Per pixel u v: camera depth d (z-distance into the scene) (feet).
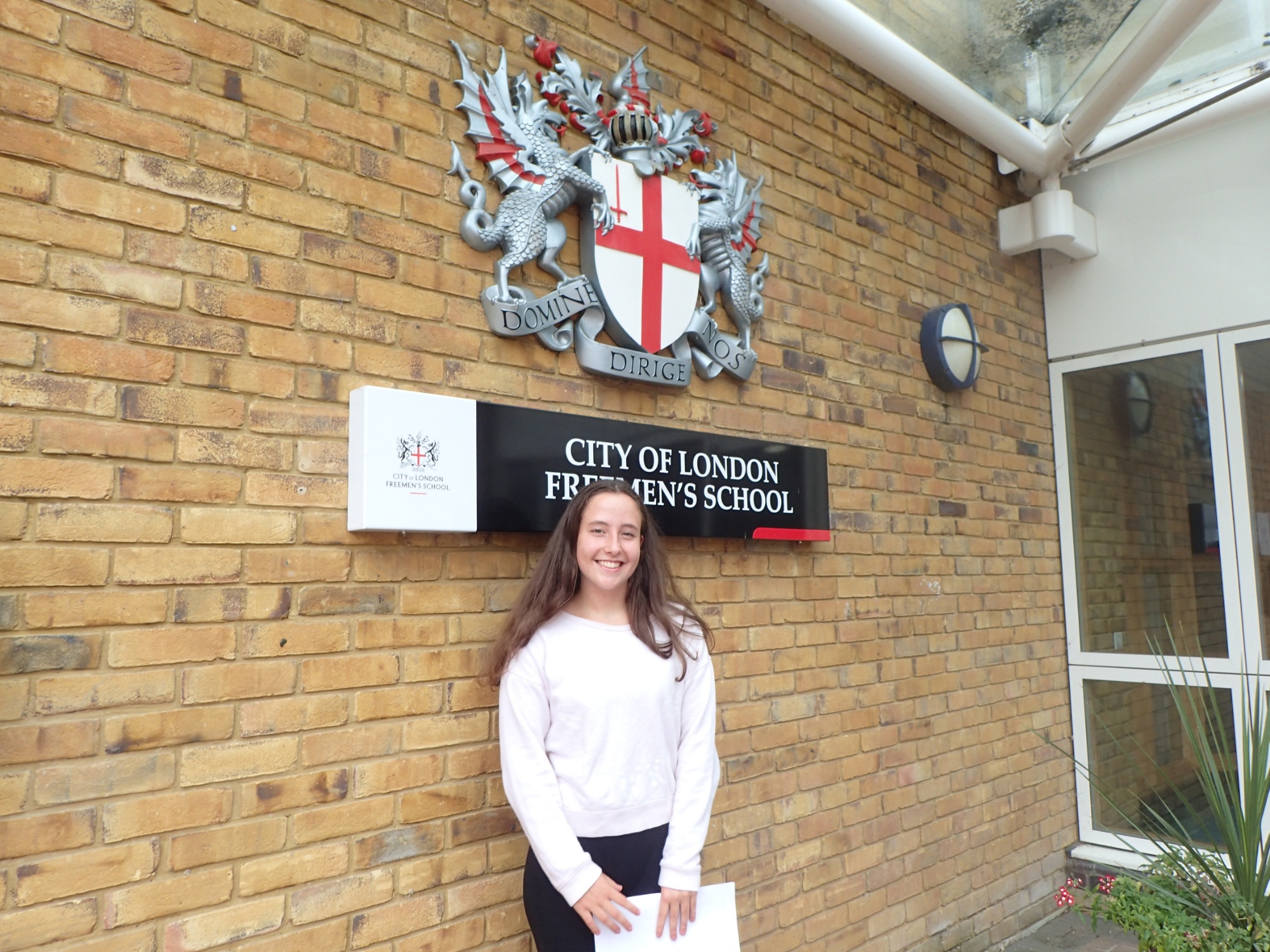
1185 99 14.01
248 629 6.53
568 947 6.56
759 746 10.02
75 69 6.06
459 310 7.91
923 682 12.23
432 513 7.27
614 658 6.88
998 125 13.33
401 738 7.25
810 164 11.52
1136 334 14.78
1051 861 14.12
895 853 11.46
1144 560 14.64
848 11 11.16
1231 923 9.40
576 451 8.35
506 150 8.21
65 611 5.78
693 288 9.57
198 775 6.23
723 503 9.64
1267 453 13.61
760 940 9.76
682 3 10.20
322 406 7.03
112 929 5.81
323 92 7.23
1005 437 14.40
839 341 11.62
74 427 5.90
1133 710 14.61
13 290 5.73
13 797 5.50
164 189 6.38
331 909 6.77
